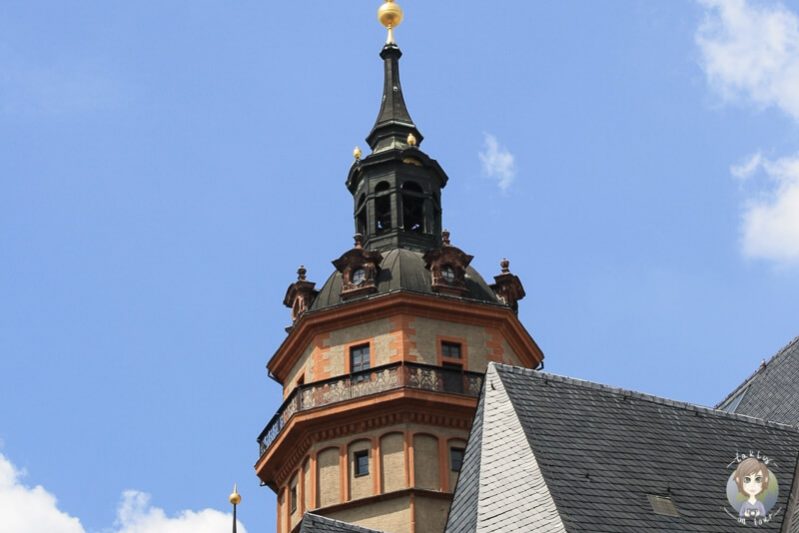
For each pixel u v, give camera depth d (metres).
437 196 97.94
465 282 92.75
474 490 56.34
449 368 88.75
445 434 87.44
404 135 99.62
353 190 98.75
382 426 87.62
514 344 92.75
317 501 87.06
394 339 89.62
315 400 89.00
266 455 91.12
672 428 60.53
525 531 53.47
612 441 58.34
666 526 54.38
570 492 54.88
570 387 60.69
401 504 85.38
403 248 94.81
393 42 103.94
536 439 57.28
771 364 82.75
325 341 90.88
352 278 92.56
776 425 62.25
